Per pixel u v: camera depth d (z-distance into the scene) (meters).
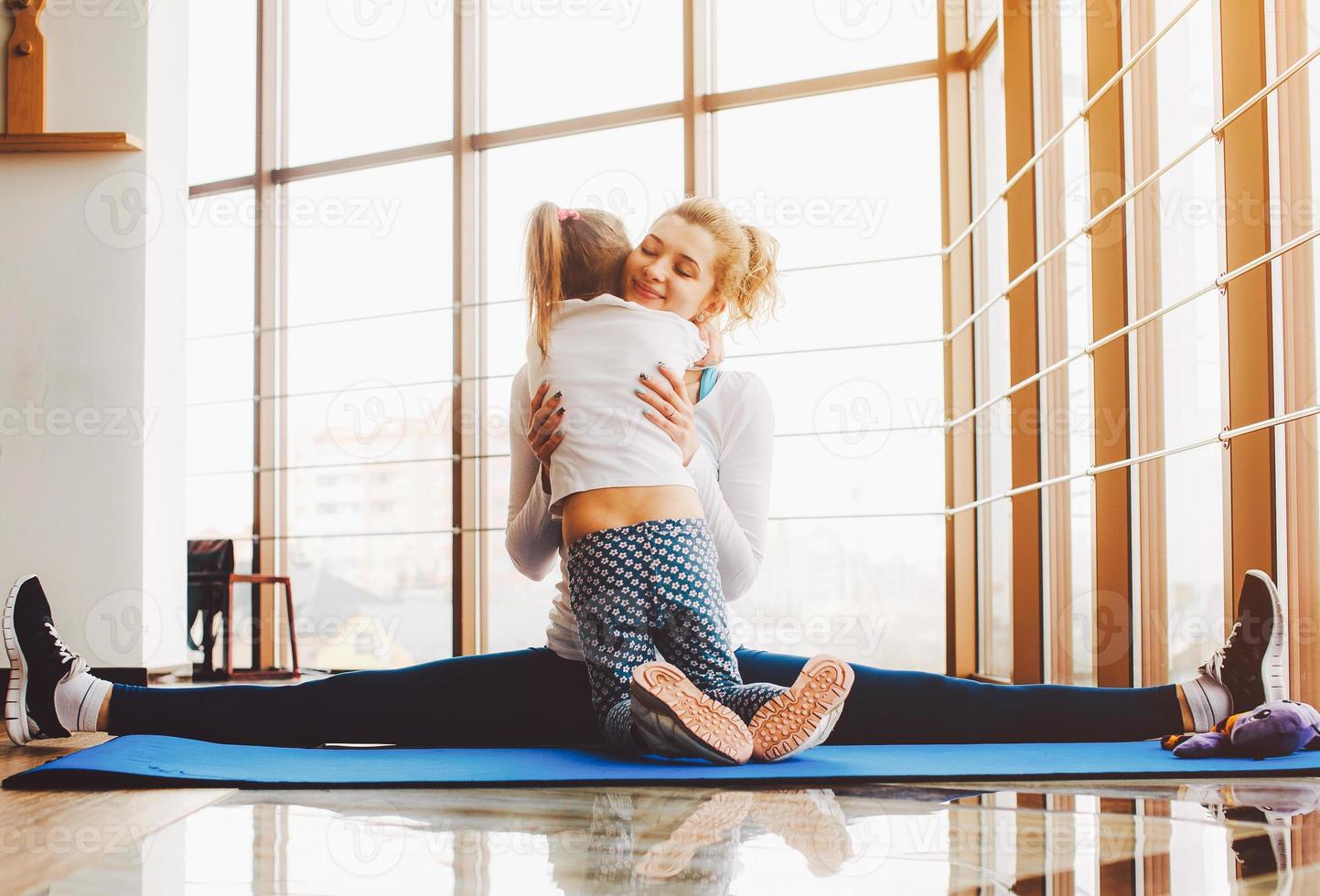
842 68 4.03
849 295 3.91
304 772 1.50
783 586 3.89
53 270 3.84
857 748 1.75
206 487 4.99
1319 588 1.75
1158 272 2.32
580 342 1.77
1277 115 1.86
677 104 4.27
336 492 4.80
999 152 3.47
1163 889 0.86
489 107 4.66
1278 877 0.89
